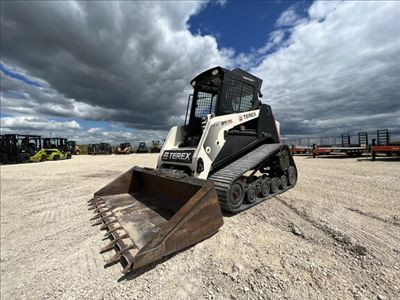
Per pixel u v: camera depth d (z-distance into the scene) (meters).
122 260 2.39
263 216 3.59
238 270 2.12
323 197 4.64
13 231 3.44
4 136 19.25
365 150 17.30
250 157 4.54
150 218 3.16
